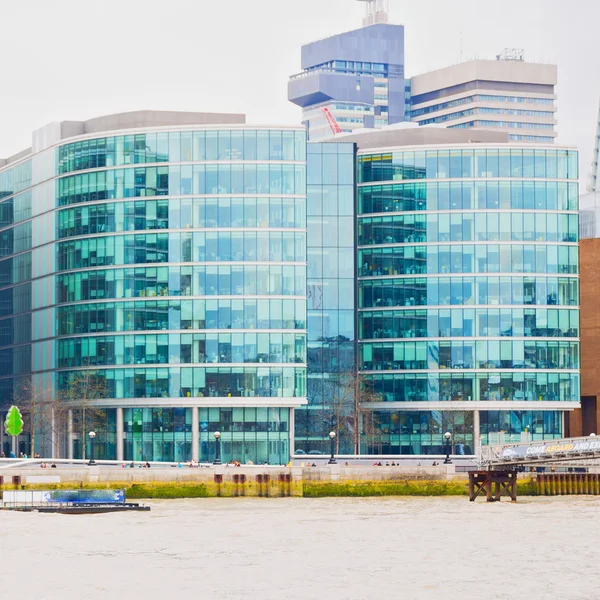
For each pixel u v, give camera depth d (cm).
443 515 13388
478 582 9112
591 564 9844
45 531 11956
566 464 15400
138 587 8975
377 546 10781
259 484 16038
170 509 14250
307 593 8750
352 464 18612
